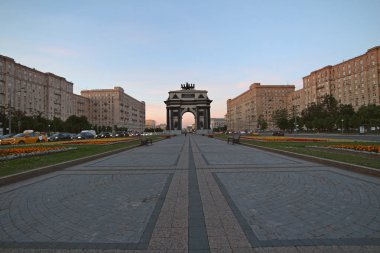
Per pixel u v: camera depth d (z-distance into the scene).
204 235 3.87
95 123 139.50
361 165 8.89
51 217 4.73
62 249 3.50
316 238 3.72
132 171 9.66
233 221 4.41
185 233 3.95
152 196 6.09
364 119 62.06
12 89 79.12
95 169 10.19
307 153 13.47
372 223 4.22
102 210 5.09
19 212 5.01
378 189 6.36
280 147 18.20
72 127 85.81
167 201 5.65
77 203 5.58
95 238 3.81
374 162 9.61
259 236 3.80
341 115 71.38
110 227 4.22
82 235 3.93
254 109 144.75
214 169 9.88
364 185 6.78
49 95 98.00
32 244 3.66
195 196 6.02
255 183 7.30
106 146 22.48
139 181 7.83
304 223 4.27
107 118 139.62
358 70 88.31
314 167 9.93
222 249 3.43
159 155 15.65
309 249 3.40
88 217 4.70
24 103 84.62
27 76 86.44
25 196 6.17
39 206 5.38
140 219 4.57
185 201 5.63
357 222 4.27
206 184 7.27
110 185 7.32
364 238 3.69
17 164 10.57
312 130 90.94
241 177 8.20
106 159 13.63
